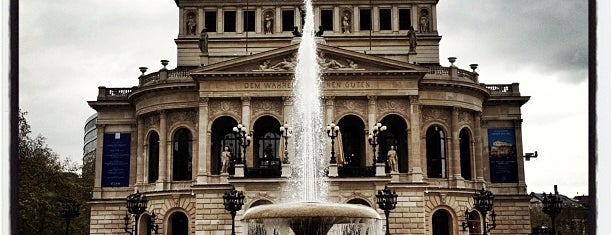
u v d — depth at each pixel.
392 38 79.12
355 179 59.25
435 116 69.31
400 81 65.81
